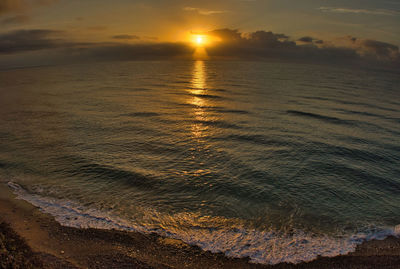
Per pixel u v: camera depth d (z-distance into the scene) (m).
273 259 9.12
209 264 8.80
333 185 14.70
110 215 11.39
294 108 34.12
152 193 13.39
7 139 20.97
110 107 32.97
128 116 28.67
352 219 11.69
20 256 8.36
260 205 12.59
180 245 9.70
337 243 10.07
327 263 8.96
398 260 9.13
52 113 29.89
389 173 16.33
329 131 24.56
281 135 22.92
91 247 9.27
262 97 42.47
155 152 18.70
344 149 19.95
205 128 24.72
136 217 11.34
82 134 22.31
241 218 11.57
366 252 9.56
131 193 13.33
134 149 19.14
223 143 20.80
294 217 11.73
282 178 15.30
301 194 13.68
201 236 10.28
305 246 9.84
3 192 12.98
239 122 26.97
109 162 16.80
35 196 12.73
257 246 9.79
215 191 13.76
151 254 9.13
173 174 15.46
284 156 18.45
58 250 8.99
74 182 14.27
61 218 10.98
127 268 8.37
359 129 25.55
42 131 23.09
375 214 12.14
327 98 42.66
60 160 17.00
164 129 24.11
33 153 18.11
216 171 16.00
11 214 11.09
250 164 17.05
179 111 31.58
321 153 19.11
